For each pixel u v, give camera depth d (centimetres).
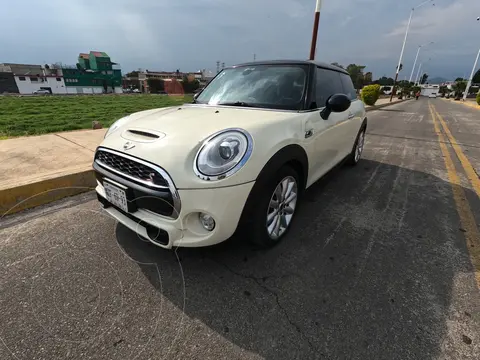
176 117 203
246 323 144
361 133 416
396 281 176
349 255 201
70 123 755
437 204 292
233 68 294
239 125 173
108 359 124
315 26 761
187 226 157
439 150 562
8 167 316
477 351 130
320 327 142
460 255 204
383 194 317
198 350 129
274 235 201
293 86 241
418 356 127
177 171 149
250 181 158
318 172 260
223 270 182
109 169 176
